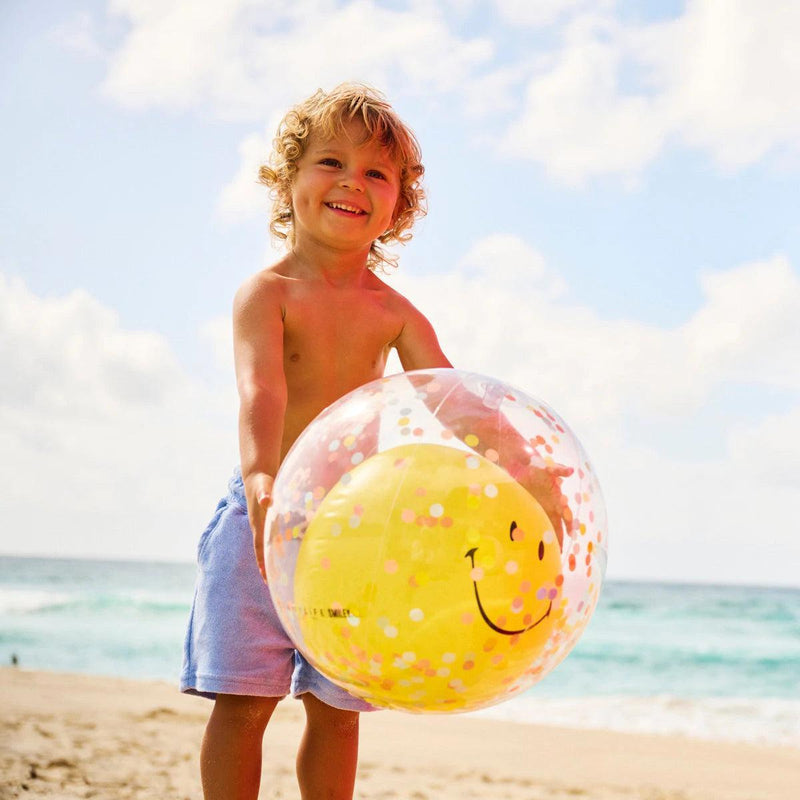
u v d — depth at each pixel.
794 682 14.34
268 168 2.84
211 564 2.47
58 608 22.27
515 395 2.09
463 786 4.30
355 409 1.99
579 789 4.45
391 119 2.61
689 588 35.50
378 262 3.12
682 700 10.09
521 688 1.93
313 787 2.52
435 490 1.79
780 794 4.64
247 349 2.44
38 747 4.39
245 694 2.38
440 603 1.75
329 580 1.80
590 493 2.03
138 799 3.43
